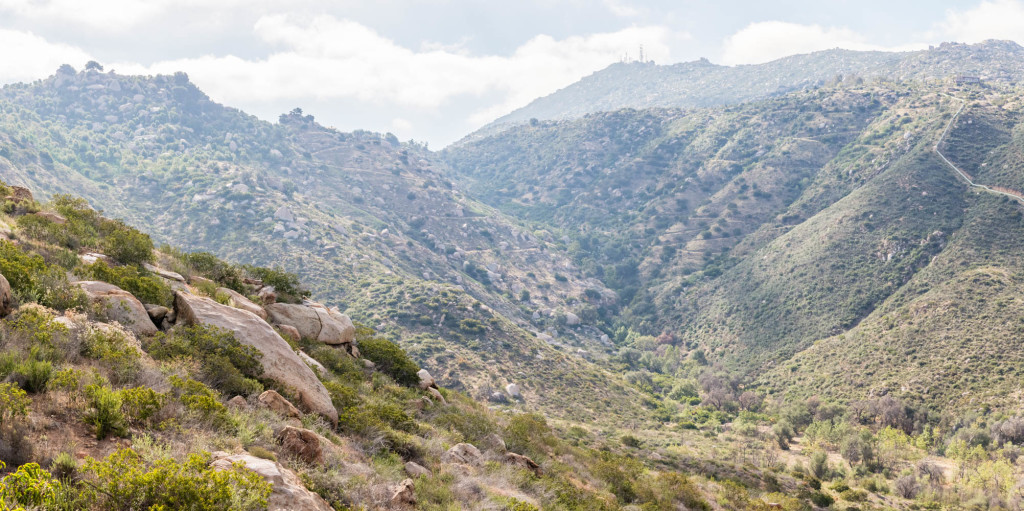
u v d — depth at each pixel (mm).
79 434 6633
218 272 22312
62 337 9008
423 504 9984
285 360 13734
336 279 163250
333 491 8391
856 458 82938
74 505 5211
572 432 58625
